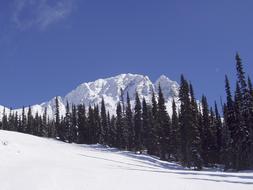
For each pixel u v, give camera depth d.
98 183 27.91
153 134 95.38
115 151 87.00
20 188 26.14
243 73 79.56
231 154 79.50
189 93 81.94
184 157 78.44
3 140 43.28
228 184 29.98
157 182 29.39
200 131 87.56
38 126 138.62
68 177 28.73
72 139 124.81
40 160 38.97
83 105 128.75
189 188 28.17
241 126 78.62
